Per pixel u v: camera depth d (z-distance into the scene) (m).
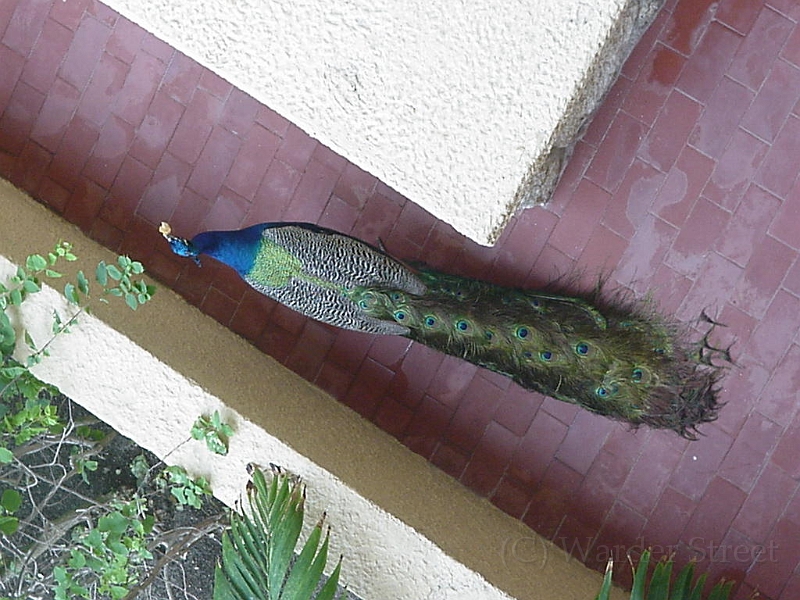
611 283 5.52
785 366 5.47
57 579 5.15
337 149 4.64
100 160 5.71
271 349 5.71
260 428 5.26
